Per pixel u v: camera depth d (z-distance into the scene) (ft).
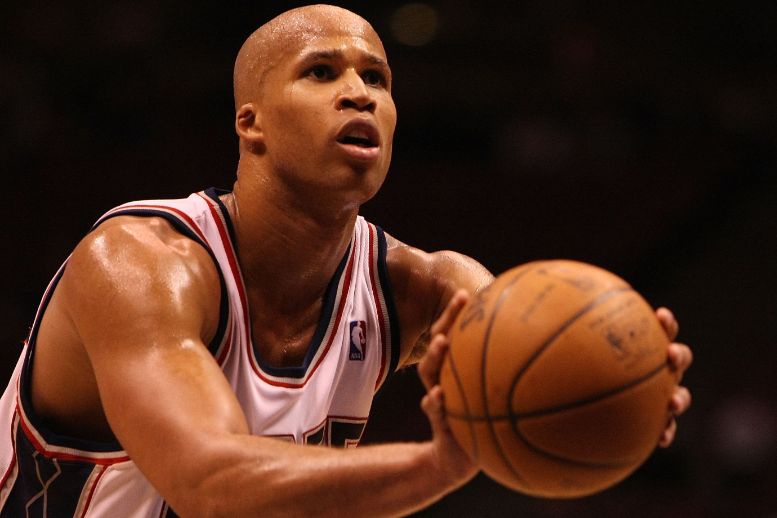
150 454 20.61
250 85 26.71
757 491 76.84
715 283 96.63
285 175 25.82
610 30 99.09
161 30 92.89
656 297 95.25
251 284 26.58
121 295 22.76
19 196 81.56
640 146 95.61
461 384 19.22
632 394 18.83
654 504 75.56
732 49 100.83
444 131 94.38
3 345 76.54
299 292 27.04
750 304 95.04
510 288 19.66
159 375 21.42
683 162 95.45
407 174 88.43
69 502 26.14
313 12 26.63
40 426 26.22
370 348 28.40
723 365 91.35
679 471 79.41
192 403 20.77
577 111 94.07
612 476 19.38
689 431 81.00
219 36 93.50
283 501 19.31
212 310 25.09
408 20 96.78
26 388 26.45
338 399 28.09
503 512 75.77
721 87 98.78
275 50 26.27
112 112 87.76
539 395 18.61
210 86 90.48
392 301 28.89
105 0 92.07
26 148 83.41
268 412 26.14
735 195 98.27
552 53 96.48
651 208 92.07
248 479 19.51
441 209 87.40
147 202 26.21
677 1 100.53
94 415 26.04
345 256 28.25
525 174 90.17
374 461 19.45
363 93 25.43
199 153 86.28
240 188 26.73
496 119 94.07
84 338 23.48
